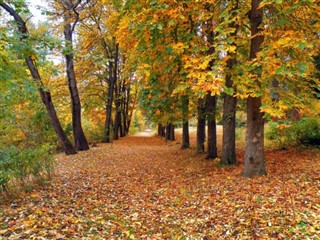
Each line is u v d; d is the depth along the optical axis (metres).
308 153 10.15
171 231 4.79
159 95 10.02
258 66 6.29
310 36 7.14
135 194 7.38
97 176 9.70
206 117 11.38
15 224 4.64
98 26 18.47
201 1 7.13
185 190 7.39
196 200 6.42
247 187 6.74
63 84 20.16
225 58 6.43
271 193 6.01
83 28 19.20
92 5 16.47
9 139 15.91
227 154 10.11
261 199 5.70
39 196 6.52
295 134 11.84
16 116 15.83
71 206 5.96
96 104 26.73
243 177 7.72
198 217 5.35
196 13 7.20
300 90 8.49
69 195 6.88
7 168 6.59
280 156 10.42
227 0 7.74
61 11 14.77
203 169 10.02
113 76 24.34
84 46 19.00
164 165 11.98
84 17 16.92
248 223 4.67
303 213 4.73
